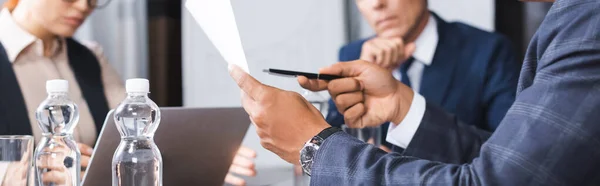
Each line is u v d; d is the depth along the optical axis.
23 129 1.99
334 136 0.99
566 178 0.83
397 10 2.47
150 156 1.09
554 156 0.83
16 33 2.02
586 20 0.87
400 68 2.48
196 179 1.29
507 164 0.85
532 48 0.95
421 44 2.46
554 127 0.84
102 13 2.55
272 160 2.10
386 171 0.92
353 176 0.93
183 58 2.73
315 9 2.66
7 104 1.97
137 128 1.11
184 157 1.23
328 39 2.65
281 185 1.80
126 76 2.65
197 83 2.73
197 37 2.72
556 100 0.85
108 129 1.12
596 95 0.84
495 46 2.43
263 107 1.04
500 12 2.55
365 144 0.98
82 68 2.17
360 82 1.41
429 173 0.90
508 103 2.37
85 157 1.61
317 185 0.96
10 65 2.00
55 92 1.15
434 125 1.44
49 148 1.12
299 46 2.68
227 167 1.33
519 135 0.86
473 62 2.43
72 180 1.13
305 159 1.01
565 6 0.90
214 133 1.24
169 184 1.25
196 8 1.10
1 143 1.04
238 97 2.74
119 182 1.08
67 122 1.23
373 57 2.51
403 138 1.45
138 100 1.13
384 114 1.43
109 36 2.58
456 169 0.90
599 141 0.83
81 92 2.15
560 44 0.88
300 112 1.04
